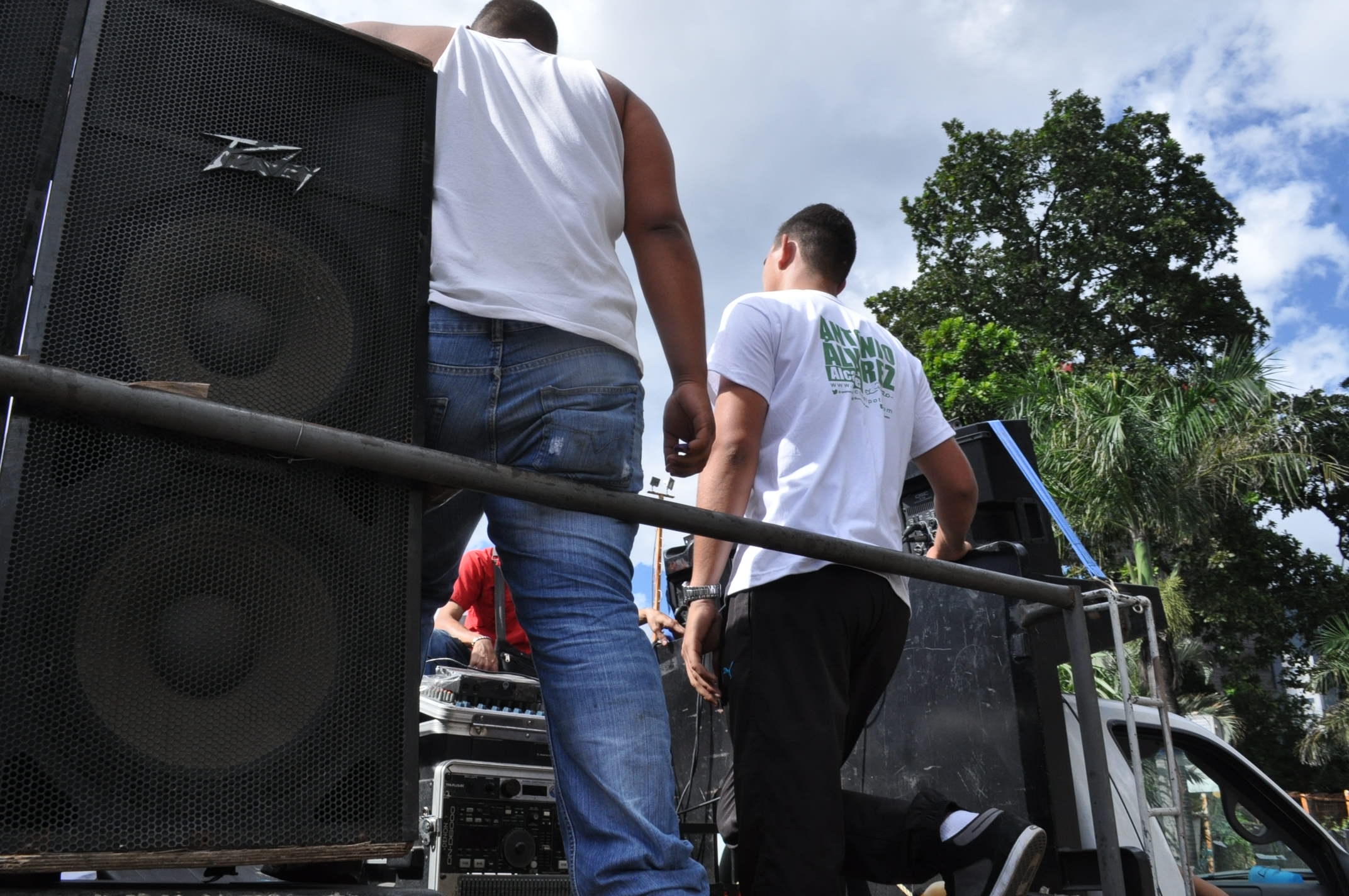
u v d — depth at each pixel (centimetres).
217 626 114
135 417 110
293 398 127
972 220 2723
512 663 375
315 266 133
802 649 205
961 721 275
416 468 127
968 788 270
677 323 168
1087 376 1538
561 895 249
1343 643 1770
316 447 120
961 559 288
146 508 113
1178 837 230
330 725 119
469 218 154
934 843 206
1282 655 2309
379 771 121
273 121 135
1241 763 332
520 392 149
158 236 122
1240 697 2202
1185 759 324
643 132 176
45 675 104
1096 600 237
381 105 144
